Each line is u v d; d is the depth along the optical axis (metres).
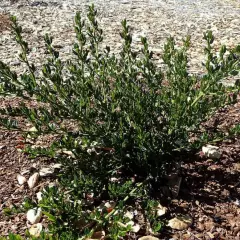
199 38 2.32
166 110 1.04
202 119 1.04
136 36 2.32
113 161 1.00
